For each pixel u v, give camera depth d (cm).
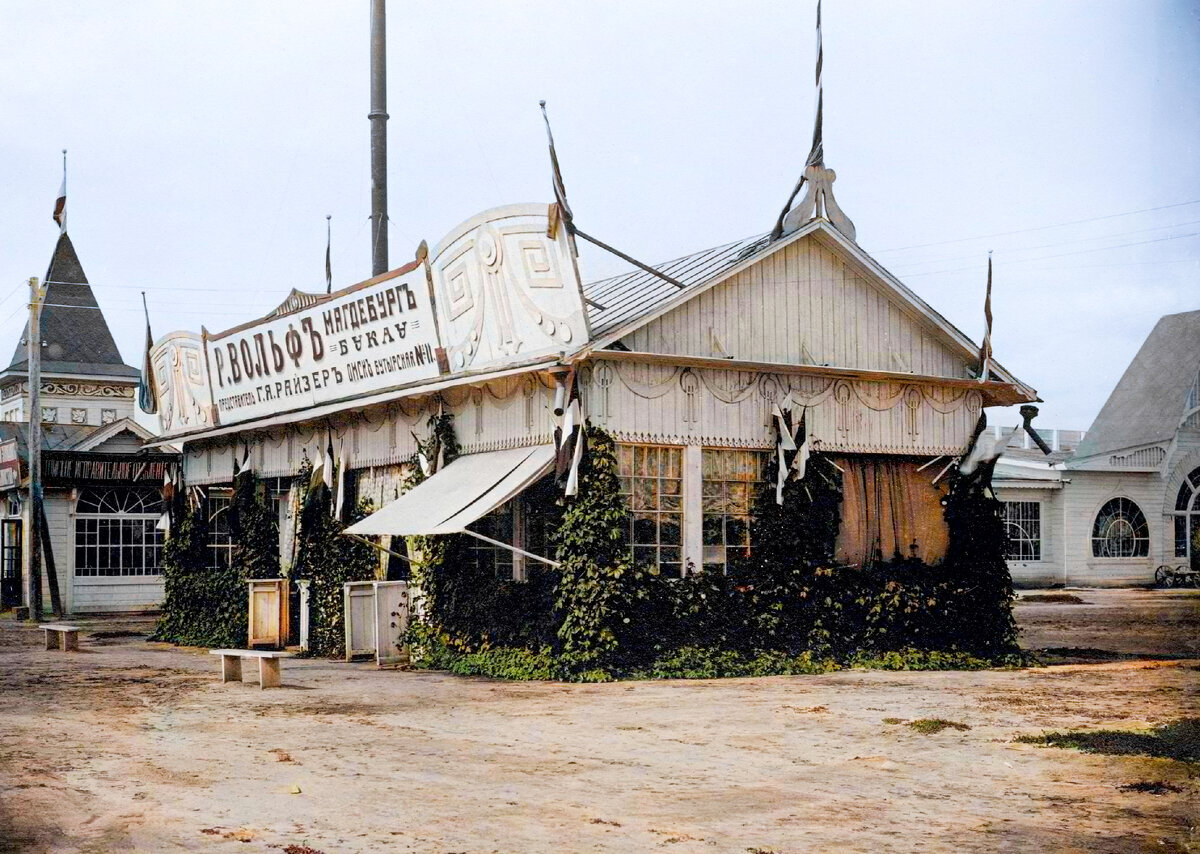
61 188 2967
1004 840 815
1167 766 1035
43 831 853
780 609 1766
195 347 2614
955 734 1192
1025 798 930
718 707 1377
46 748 1176
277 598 2367
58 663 2092
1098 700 1418
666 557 1730
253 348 2367
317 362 2167
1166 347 4378
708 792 954
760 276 1831
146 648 2494
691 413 1750
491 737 1208
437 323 1847
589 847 801
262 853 792
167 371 2775
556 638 1689
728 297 1798
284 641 2366
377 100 2741
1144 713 1314
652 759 1084
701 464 1756
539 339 1664
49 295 5150
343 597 2177
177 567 2742
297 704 1482
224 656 1752
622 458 1703
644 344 1717
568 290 1614
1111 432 4316
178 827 860
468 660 1798
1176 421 4334
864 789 962
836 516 1850
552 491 1739
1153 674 1695
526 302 1675
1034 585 4216
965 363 2017
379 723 1313
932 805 910
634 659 1667
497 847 802
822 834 830
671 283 1798
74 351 5134
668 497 1736
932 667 1806
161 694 1602
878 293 1942
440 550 1895
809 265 1878
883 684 1584
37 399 3478
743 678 1669
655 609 1689
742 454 1798
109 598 3762
